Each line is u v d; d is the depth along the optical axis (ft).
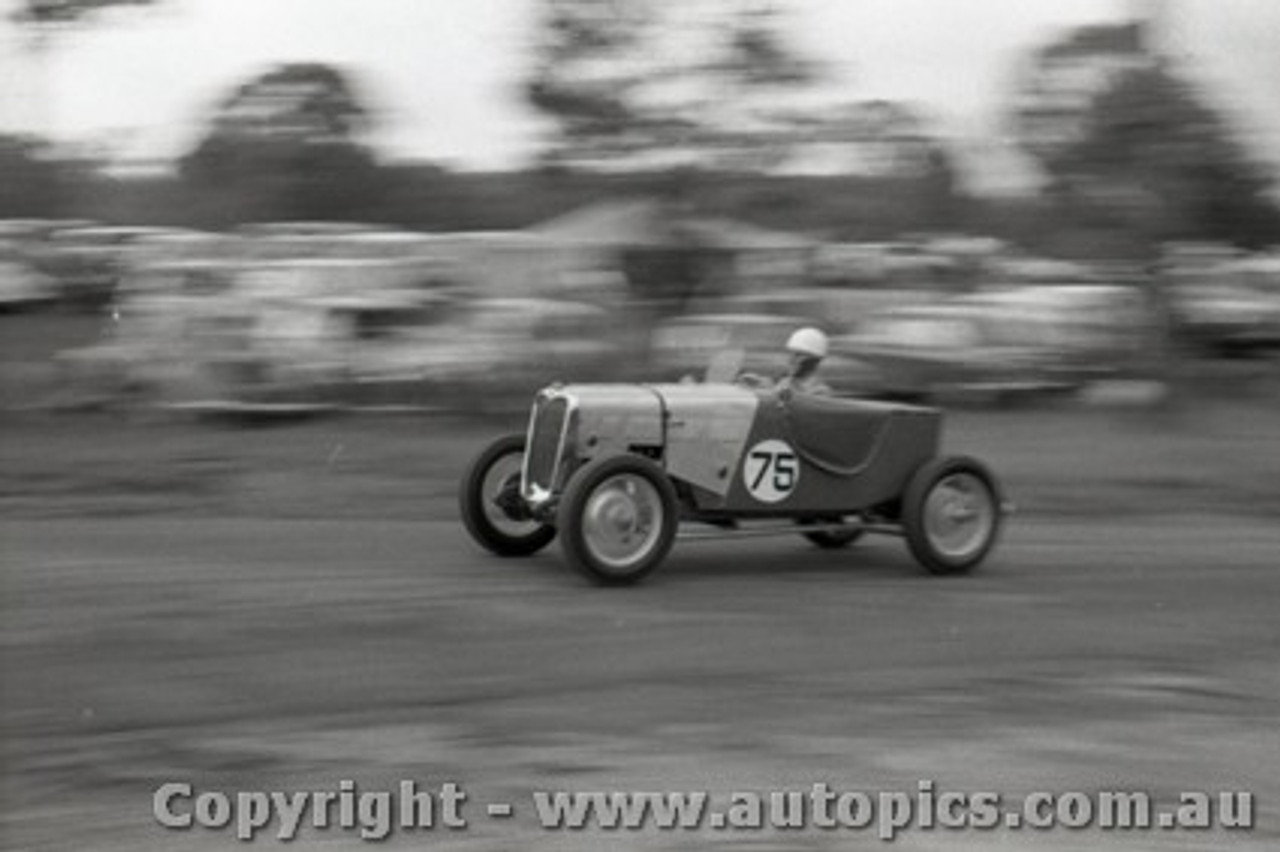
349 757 28.07
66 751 28.02
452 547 47.21
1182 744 30.27
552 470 42.91
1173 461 66.95
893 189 87.51
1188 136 89.81
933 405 78.79
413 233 77.41
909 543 44.73
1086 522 56.39
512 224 89.20
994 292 83.20
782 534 45.50
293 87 93.66
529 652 35.27
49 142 93.86
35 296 89.30
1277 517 58.18
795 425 44.29
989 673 34.94
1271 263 90.68
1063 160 90.33
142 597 39.63
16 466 60.13
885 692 33.14
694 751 28.94
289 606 39.01
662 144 83.10
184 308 71.51
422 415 71.00
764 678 33.91
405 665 33.96
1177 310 88.69
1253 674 35.60
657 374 73.82
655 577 43.68
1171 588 44.73
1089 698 33.24
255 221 92.58
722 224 82.43
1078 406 79.82
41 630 36.17
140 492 56.65
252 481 58.49
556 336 73.00
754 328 75.05
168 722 29.76
